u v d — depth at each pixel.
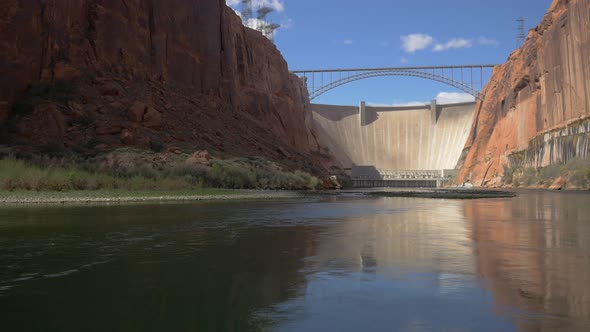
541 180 92.12
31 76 51.19
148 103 59.09
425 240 14.55
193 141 60.53
